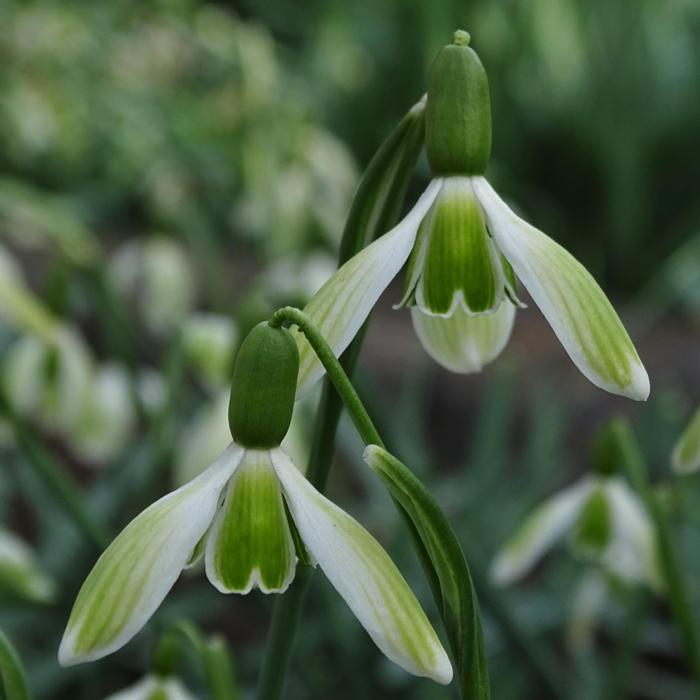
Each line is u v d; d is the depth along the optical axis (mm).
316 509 284
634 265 1227
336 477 767
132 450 638
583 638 547
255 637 720
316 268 722
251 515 286
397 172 303
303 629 563
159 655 361
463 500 685
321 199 769
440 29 1324
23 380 513
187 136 1105
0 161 1265
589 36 1247
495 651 562
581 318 284
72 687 608
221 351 503
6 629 582
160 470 527
